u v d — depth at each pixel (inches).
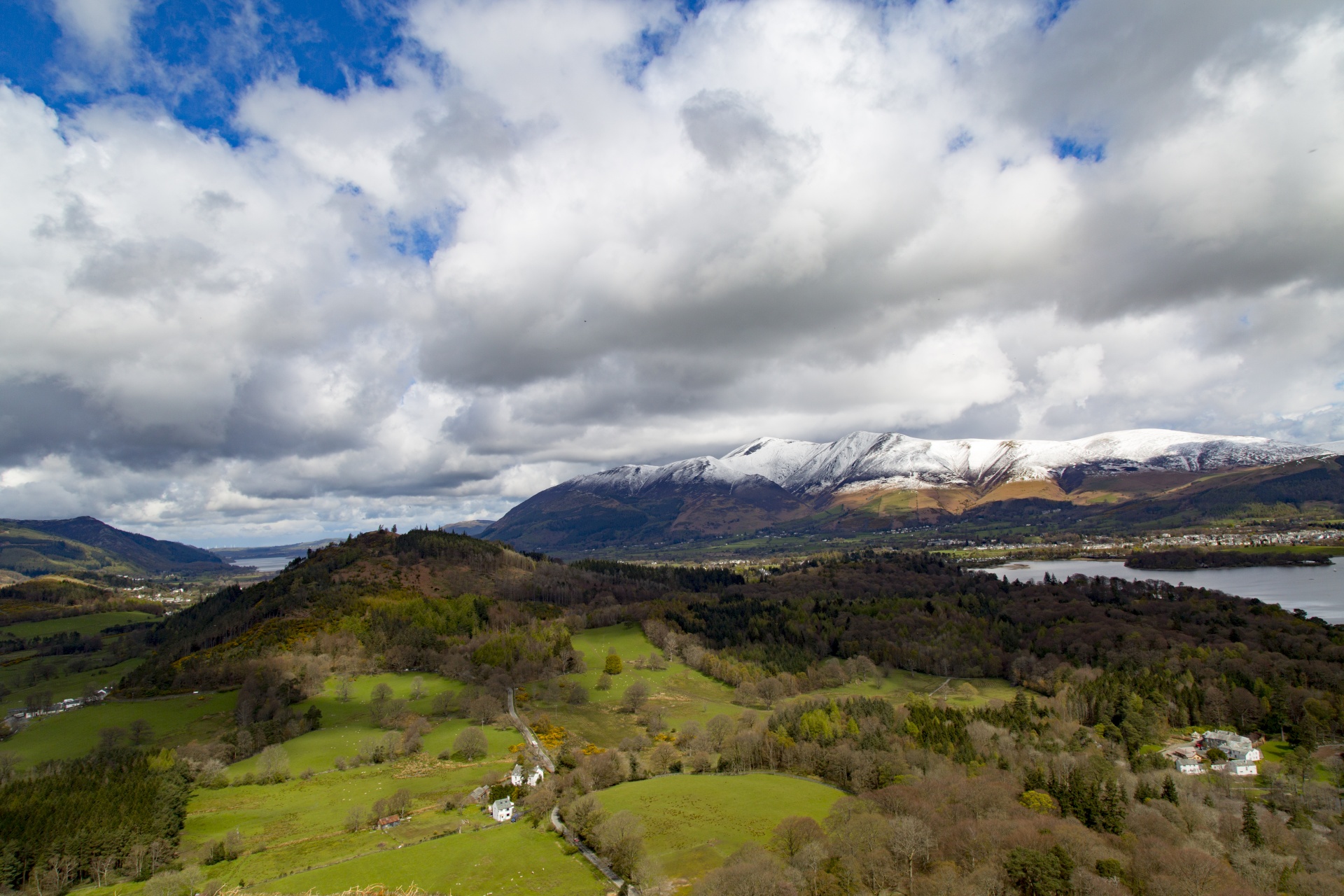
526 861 4222.4
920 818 4160.9
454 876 4047.7
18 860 4338.1
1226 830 4379.9
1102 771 5113.2
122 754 6195.9
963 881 3467.0
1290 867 3865.7
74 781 5280.5
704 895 3314.5
